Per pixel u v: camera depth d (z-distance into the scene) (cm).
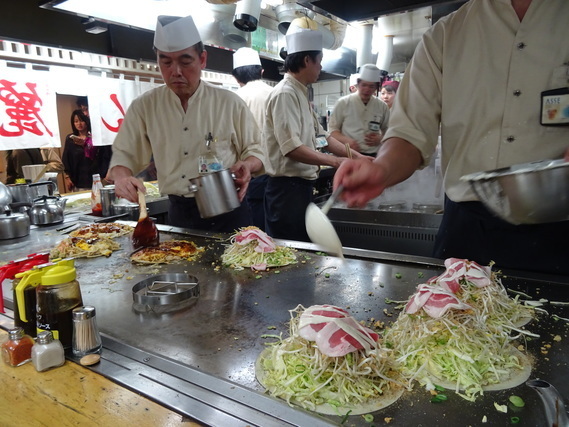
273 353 125
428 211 355
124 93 541
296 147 351
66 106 606
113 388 111
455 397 106
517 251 180
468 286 146
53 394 109
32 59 457
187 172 310
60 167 558
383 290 180
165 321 162
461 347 118
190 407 100
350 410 102
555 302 154
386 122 564
